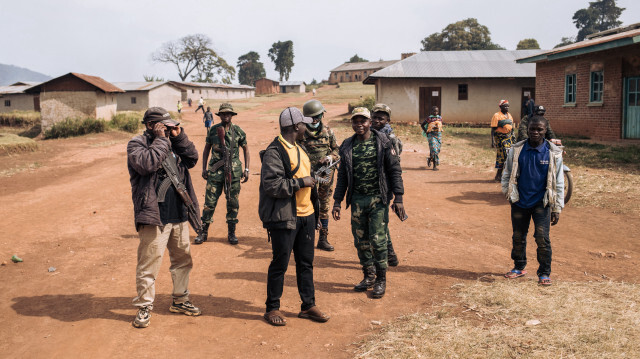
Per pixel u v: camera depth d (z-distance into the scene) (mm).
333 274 5371
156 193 3910
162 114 3895
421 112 27953
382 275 4711
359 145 4699
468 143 18984
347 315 4285
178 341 3803
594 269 5352
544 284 4770
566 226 7234
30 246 6656
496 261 5734
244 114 43281
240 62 151375
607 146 15531
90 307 4469
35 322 4141
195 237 6984
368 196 4699
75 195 10898
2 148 18781
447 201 9312
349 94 69688
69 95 30250
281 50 148625
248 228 7551
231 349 3680
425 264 5656
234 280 5211
